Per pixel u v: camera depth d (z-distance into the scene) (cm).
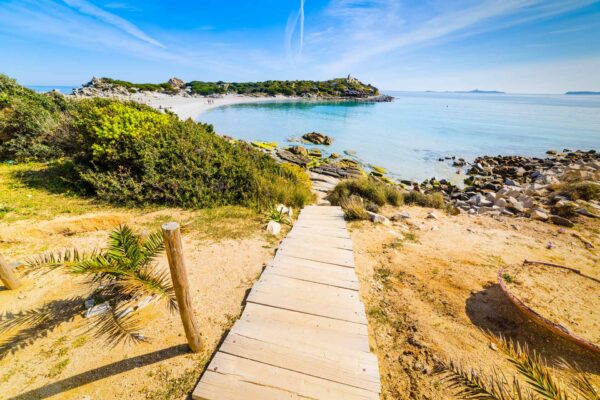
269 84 10275
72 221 515
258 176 856
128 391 247
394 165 2053
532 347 303
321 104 7400
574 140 3234
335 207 799
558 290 372
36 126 925
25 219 525
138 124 759
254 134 3020
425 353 298
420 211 848
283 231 621
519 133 3716
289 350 287
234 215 664
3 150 898
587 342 279
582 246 560
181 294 248
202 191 719
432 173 1877
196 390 244
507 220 723
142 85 6812
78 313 326
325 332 314
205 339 308
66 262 306
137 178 695
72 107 1121
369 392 247
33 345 283
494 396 195
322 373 263
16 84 1149
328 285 402
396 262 492
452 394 254
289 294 377
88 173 683
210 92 8381
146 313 335
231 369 264
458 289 412
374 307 374
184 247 504
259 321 327
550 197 896
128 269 317
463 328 334
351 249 521
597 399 204
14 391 239
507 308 364
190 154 765
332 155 2164
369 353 286
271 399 239
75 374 258
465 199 1297
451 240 589
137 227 555
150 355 283
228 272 438
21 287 360
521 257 512
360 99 10188
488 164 2088
